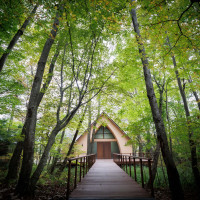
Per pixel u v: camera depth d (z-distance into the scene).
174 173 3.66
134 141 7.39
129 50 6.52
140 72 8.27
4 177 5.15
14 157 5.31
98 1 3.58
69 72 6.84
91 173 6.04
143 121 7.02
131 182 4.39
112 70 6.89
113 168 7.55
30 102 4.32
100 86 6.67
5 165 7.14
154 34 4.41
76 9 4.04
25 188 3.57
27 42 6.73
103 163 10.23
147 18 5.18
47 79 5.27
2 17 4.33
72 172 7.91
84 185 4.03
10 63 7.59
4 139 8.01
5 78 7.19
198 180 5.92
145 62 5.16
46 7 3.53
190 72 6.46
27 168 3.74
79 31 5.89
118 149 16.28
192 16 3.78
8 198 3.24
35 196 3.83
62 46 5.98
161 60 6.49
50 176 6.55
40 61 4.77
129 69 7.37
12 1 3.88
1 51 4.83
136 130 6.95
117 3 4.17
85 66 6.35
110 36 6.35
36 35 5.84
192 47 4.21
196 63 5.43
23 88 6.90
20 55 5.62
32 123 4.17
